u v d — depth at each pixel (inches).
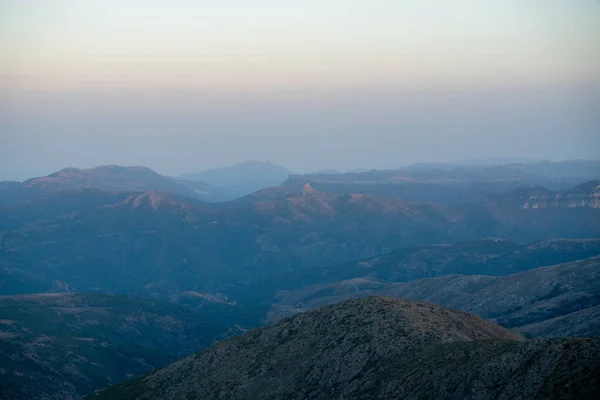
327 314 5059.1
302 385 4271.7
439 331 4242.1
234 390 4571.9
